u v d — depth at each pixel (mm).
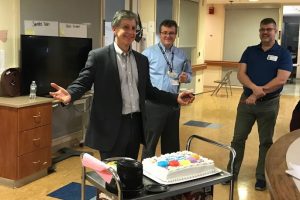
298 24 13195
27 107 3543
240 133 3711
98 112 2352
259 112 3578
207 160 1890
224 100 9289
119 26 2301
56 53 4266
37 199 3320
